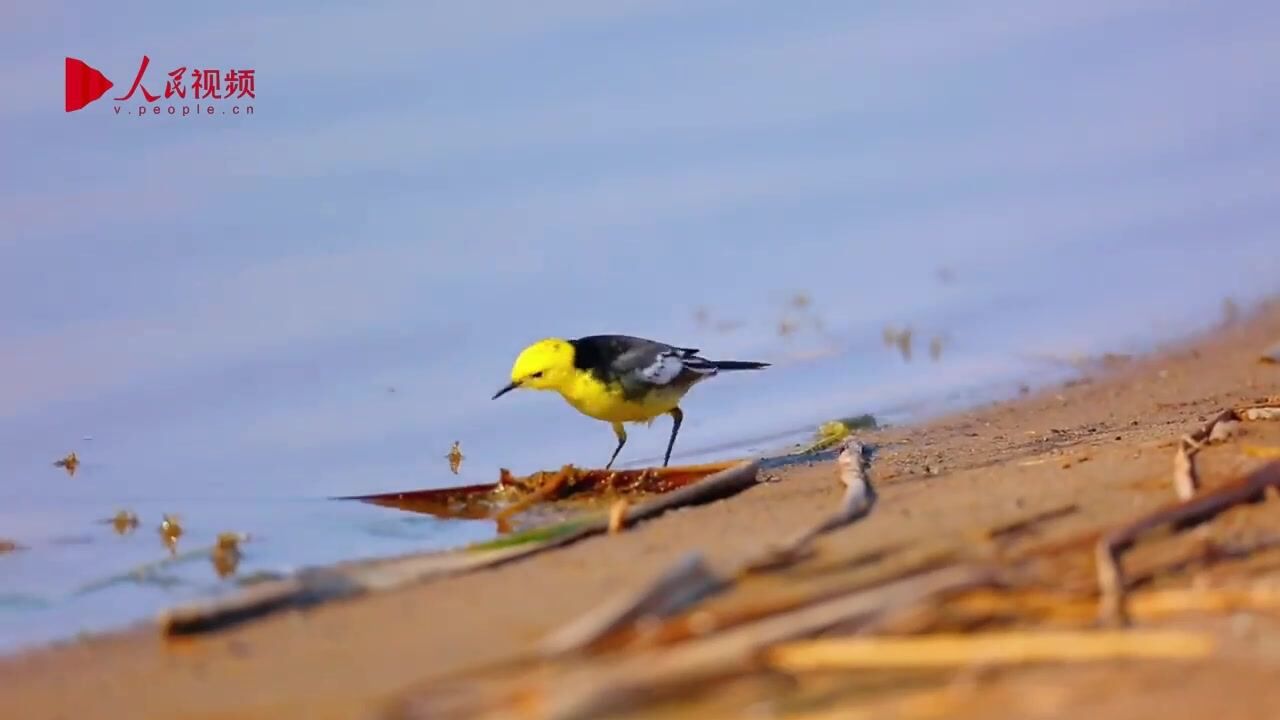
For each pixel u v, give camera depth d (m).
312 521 14.86
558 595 10.85
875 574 10.02
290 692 9.24
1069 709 7.86
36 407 18.42
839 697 8.09
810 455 16.97
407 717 8.17
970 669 8.33
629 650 8.73
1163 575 9.80
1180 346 21.41
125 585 12.59
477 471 17.30
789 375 20.73
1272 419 14.59
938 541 11.06
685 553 11.79
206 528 14.56
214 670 9.81
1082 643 8.45
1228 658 8.41
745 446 17.98
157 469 16.84
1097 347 21.58
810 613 8.70
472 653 9.62
